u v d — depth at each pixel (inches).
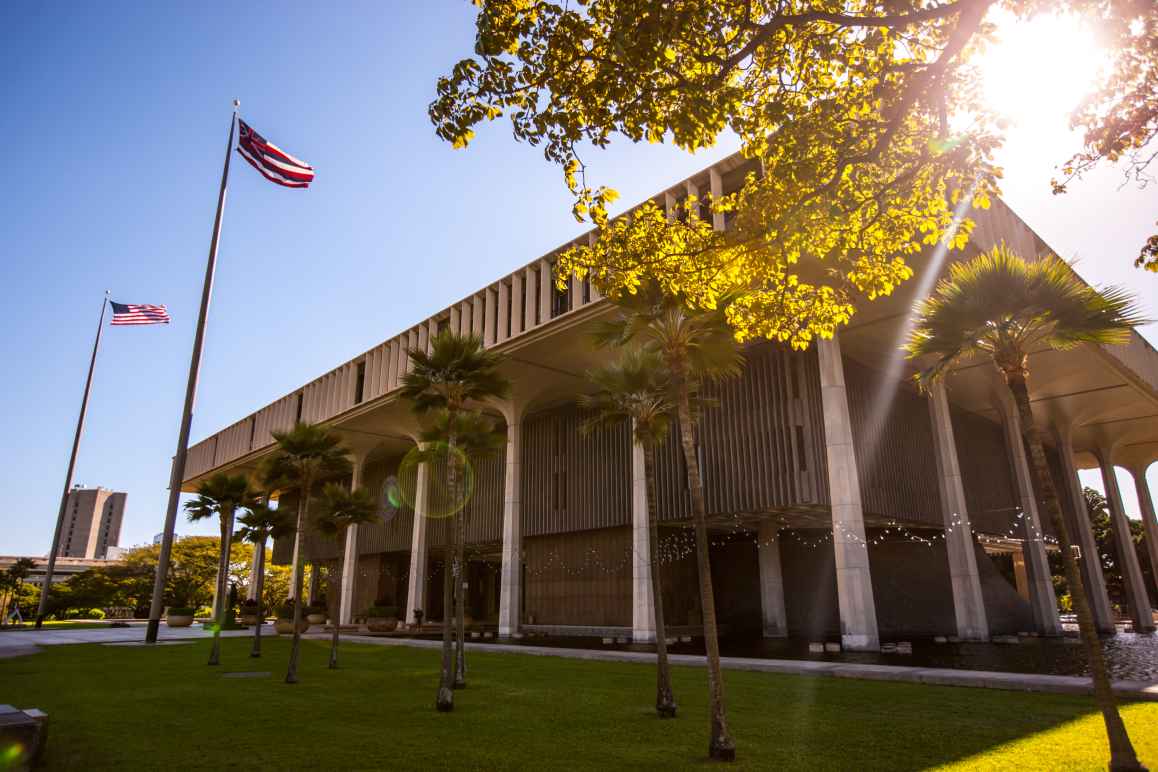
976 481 1486.2
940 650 880.9
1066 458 1594.5
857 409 1143.6
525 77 307.4
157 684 614.2
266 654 935.0
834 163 333.4
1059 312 340.2
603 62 294.2
